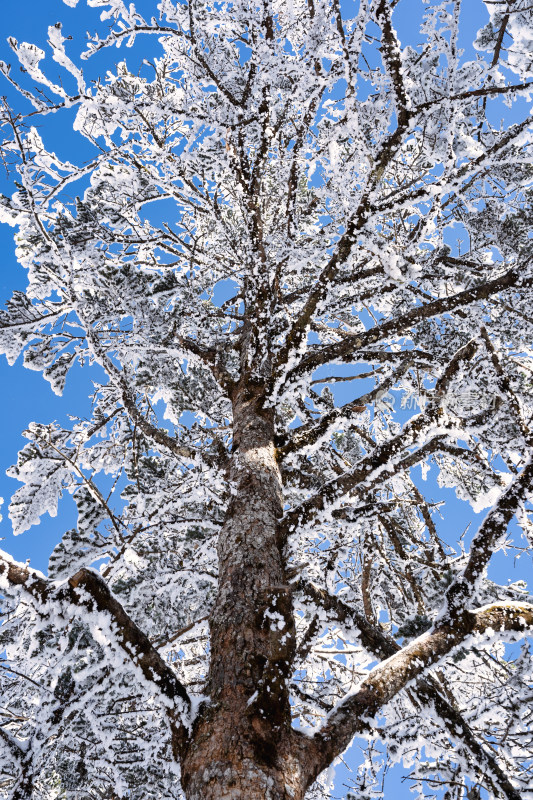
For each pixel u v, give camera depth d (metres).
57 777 5.29
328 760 2.11
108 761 4.05
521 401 4.93
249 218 5.29
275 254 5.12
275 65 4.60
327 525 3.29
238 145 5.31
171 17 4.69
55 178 5.11
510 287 4.17
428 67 4.28
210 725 2.02
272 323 5.01
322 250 4.86
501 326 4.73
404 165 5.35
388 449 3.33
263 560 2.72
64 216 5.09
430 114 4.13
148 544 4.27
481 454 4.40
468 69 4.21
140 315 4.64
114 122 5.08
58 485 4.82
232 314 6.23
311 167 5.52
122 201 5.91
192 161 5.28
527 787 3.02
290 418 6.50
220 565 2.84
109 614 2.43
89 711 3.64
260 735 1.95
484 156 3.93
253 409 4.01
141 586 4.02
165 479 4.65
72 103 4.43
